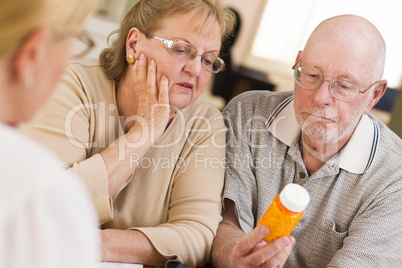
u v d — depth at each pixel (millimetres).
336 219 1259
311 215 1277
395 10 2822
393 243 1173
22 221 401
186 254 1101
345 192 1253
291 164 1312
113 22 2260
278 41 3104
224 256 1109
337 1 2979
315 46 1202
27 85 441
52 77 471
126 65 1188
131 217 1202
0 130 420
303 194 875
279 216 877
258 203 1334
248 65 3010
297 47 3076
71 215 431
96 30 2240
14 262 397
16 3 399
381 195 1207
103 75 1193
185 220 1166
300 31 3086
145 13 1142
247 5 3047
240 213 1303
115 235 1052
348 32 1175
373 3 2926
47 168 425
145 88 1158
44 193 414
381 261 1146
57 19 426
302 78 1220
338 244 1236
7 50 412
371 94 1229
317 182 1274
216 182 1240
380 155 1264
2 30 402
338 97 1191
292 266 1297
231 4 3037
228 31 1233
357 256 1142
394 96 2549
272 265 927
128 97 1188
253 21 3088
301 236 1292
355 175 1246
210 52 1155
